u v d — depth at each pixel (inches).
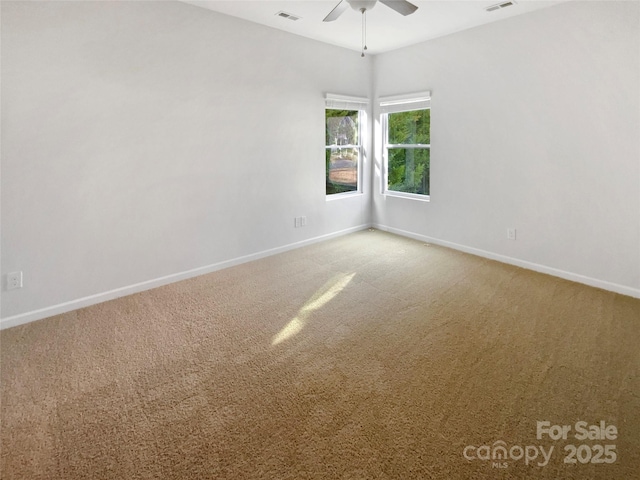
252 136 159.9
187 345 97.6
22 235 107.7
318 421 70.0
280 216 177.0
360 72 201.6
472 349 94.2
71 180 114.6
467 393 77.3
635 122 118.3
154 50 126.8
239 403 75.2
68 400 76.4
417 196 200.2
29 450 63.6
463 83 166.4
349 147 209.3
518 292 129.9
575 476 57.6
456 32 165.6
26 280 109.6
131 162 126.5
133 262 131.3
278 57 163.8
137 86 124.4
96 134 117.6
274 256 174.9
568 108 133.4
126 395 77.9
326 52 183.0
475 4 133.9
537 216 147.9
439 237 189.5
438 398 75.9
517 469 59.0
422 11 140.7
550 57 135.9
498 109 154.9
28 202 107.6
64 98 110.3
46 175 109.7
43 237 111.3
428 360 89.6
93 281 122.7
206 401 75.9
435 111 179.8
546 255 147.3
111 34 116.7
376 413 71.9
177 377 84.0
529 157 147.3
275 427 68.6
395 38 174.7
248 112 156.9
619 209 125.2
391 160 211.9
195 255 148.3
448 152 177.5
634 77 116.8
